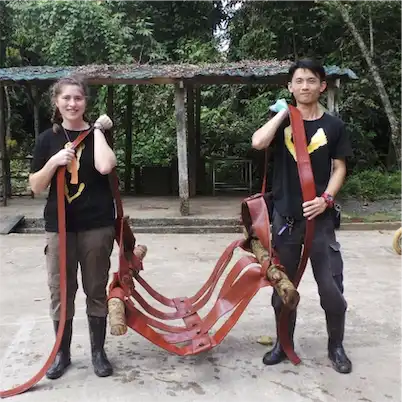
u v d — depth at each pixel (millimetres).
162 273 4922
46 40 13391
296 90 2684
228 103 12727
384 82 11625
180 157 7609
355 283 4559
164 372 2852
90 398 2574
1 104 8859
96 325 2803
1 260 5430
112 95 10227
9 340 3303
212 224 7398
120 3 13930
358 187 9805
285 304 2535
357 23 11477
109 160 2572
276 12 12531
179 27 14398
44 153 2682
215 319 2984
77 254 2742
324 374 2820
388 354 3082
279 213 2770
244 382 2736
